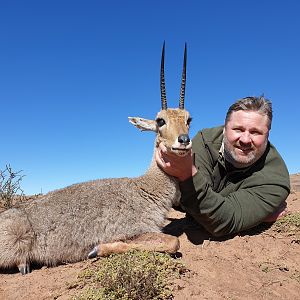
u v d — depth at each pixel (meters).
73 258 1.01
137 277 0.78
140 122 1.10
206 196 1.00
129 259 0.87
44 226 1.01
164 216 1.05
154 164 1.08
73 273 0.92
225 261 0.96
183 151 0.94
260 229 1.15
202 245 1.05
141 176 1.10
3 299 0.85
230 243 1.06
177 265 0.87
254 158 1.08
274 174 1.11
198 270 0.90
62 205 1.03
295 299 0.85
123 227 0.99
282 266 0.96
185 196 1.01
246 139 1.05
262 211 1.07
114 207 1.01
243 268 0.94
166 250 0.94
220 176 1.15
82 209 1.02
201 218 1.03
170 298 0.78
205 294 0.80
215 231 1.05
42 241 1.00
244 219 1.05
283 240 1.09
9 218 1.01
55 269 0.98
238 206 1.05
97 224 1.00
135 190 1.04
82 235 1.00
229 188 1.14
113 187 1.06
